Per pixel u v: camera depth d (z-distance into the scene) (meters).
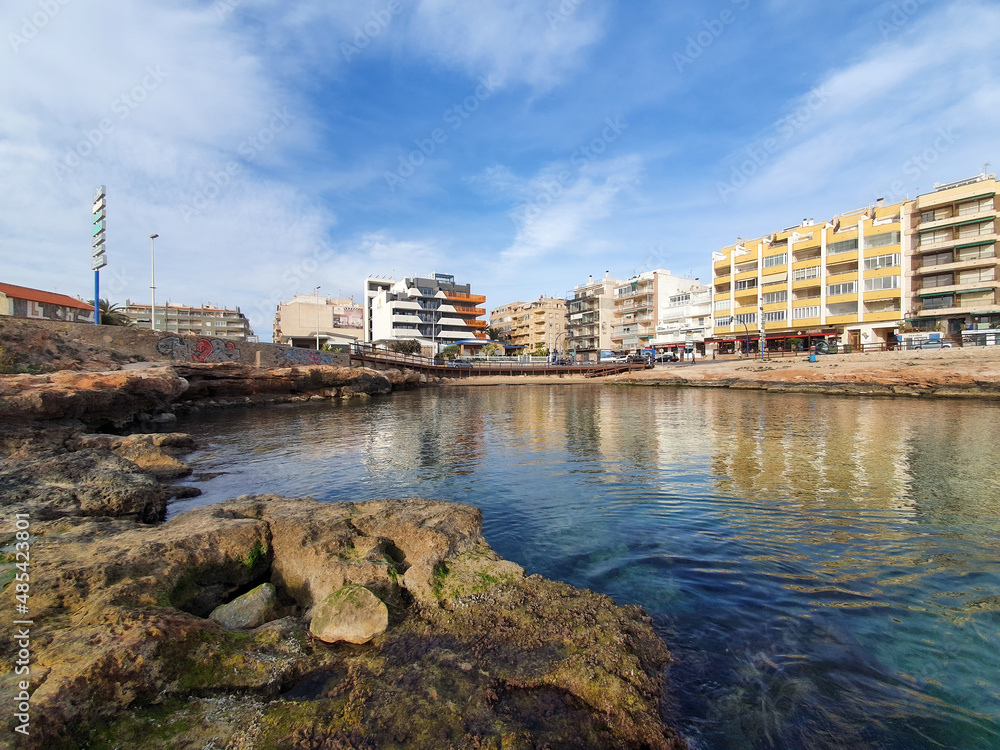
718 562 6.66
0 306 42.75
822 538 7.47
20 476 9.55
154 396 23.03
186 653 3.93
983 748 3.41
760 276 65.00
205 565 5.69
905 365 38.34
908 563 6.52
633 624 4.77
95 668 3.52
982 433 17.38
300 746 3.17
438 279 112.81
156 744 3.14
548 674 3.93
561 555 6.99
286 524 6.61
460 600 5.10
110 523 7.07
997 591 5.71
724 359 64.81
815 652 4.57
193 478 12.30
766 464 12.77
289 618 4.91
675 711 3.77
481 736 3.27
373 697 3.66
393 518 6.78
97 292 29.78
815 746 3.45
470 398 41.66
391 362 57.38
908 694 4.00
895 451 14.23
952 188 48.75
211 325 103.38
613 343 101.19
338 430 21.25
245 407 33.47
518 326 126.25
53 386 16.89
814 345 57.56
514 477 11.99
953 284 49.16
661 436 18.09
